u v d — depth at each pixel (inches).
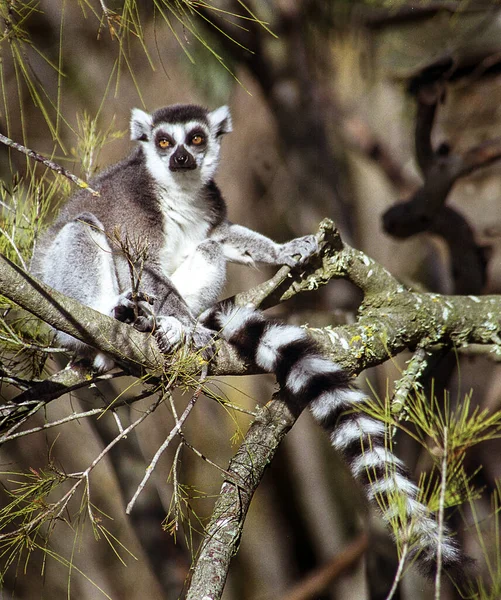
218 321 314.0
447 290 675.4
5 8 252.5
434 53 498.0
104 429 458.6
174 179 381.1
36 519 231.5
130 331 260.2
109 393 444.8
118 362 276.2
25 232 352.5
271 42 562.6
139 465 475.2
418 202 476.1
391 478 217.0
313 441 730.2
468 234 487.5
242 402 647.1
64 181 378.9
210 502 576.4
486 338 336.2
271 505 733.3
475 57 534.0
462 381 586.2
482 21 476.4
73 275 345.7
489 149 462.0
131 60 620.1
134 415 561.0
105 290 346.3
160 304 352.5
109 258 350.0
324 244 317.4
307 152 592.1
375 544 457.7
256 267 383.9
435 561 202.1
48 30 597.9
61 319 250.4
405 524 193.9
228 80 607.2
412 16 531.2
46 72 597.9
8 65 473.7
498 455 503.2
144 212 377.1
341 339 299.7
